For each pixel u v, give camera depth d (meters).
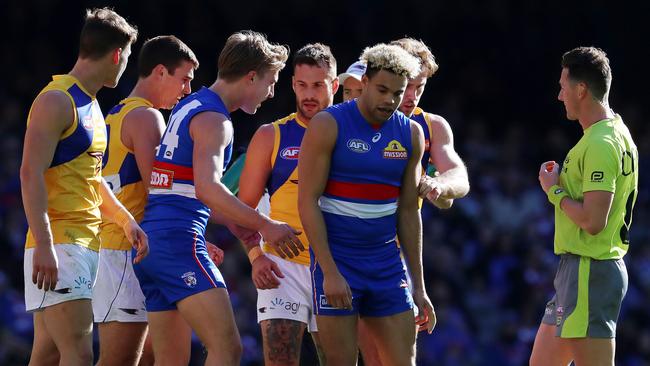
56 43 67.69
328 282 18.84
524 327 56.06
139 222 22.50
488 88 77.38
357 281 19.20
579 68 21.44
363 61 19.22
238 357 20.28
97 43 20.02
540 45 78.12
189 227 20.38
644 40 77.81
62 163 19.70
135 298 22.23
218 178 19.55
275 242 19.27
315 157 18.88
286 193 22.14
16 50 66.19
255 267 21.27
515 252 59.88
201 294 20.11
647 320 57.53
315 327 22.45
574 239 21.44
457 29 77.94
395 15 75.88
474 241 59.88
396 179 19.34
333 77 22.25
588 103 21.52
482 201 63.47
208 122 19.97
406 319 19.45
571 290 21.44
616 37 77.94
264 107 66.50
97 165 20.34
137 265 20.73
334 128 18.83
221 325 20.11
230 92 20.89
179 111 20.55
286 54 21.50
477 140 71.19
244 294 49.28
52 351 20.34
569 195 21.64
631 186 21.64
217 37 71.00
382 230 19.39
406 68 18.44
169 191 20.47
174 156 20.41
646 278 59.41
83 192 20.00
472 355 53.56
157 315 20.69
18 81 64.44
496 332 56.00
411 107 22.48
